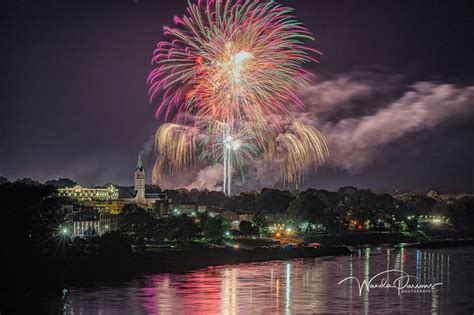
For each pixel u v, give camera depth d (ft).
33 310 577.43
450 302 616.80
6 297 636.89
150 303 609.42
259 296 648.79
